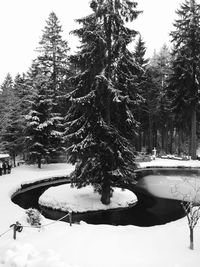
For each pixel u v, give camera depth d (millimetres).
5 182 25766
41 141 34344
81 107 18469
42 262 8016
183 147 60219
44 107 34062
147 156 42938
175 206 21078
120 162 18625
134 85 19141
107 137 18141
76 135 18125
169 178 31594
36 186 27719
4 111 50406
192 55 37844
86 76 18531
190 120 42844
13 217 14484
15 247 9094
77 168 19453
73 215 18562
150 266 8391
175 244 10453
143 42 48375
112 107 19328
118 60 17234
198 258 9078
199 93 38406
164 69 50719
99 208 19094
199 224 13594
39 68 39719
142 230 12508
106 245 10055
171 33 38594
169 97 44188
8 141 45312
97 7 17625
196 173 34812
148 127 53938
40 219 12523
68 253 9125
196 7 37281
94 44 17625
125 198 21125
